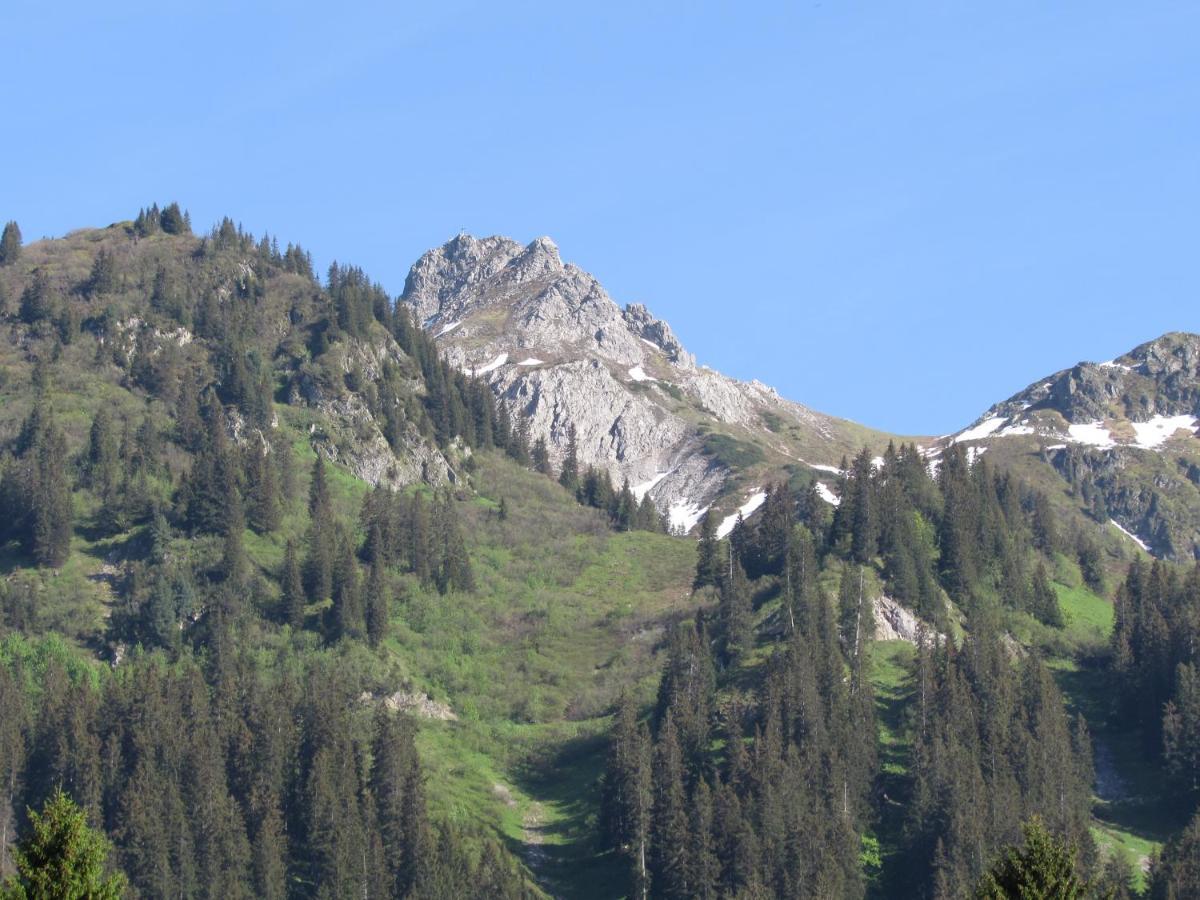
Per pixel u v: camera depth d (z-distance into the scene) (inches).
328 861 5964.6
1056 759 6909.5
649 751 6643.7
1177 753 7150.6
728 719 6904.5
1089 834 6392.7
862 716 6899.6
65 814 3353.8
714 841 6136.8
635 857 6318.9
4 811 6082.7
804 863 6058.1
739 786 6373.0
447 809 6732.3
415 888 5890.8
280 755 6481.3
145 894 5831.7
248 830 6195.9
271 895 5930.1
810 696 6815.9
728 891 6023.6
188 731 6545.3
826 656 7126.0
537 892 6245.1
